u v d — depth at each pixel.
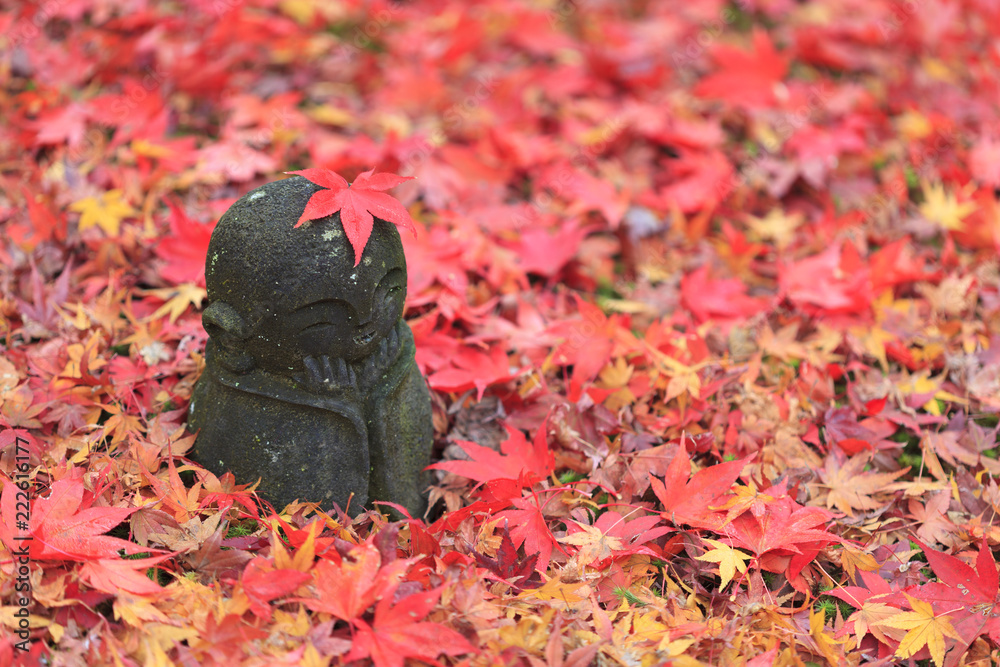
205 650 1.39
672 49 3.71
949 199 2.85
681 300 2.55
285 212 1.59
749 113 3.30
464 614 1.48
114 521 1.52
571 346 2.28
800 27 3.92
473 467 1.83
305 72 3.40
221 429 1.76
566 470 2.04
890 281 2.54
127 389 2.01
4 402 1.89
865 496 1.95
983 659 1.62
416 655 1.39
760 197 3.07
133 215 2.55
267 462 1.73
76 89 3.19
